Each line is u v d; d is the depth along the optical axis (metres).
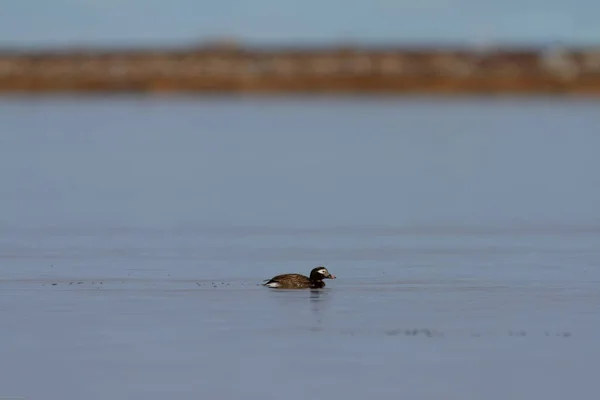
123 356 31.94
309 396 28.47
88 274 45.41
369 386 29.19
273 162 101.75
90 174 90.62
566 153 112.44
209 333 34.66
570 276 45.12
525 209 68.94
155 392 28.69
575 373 30.45
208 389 28.97
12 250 52.06
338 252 51.66
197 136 138.50
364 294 41.12
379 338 33.97
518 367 30.94
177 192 77.88
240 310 38.06
